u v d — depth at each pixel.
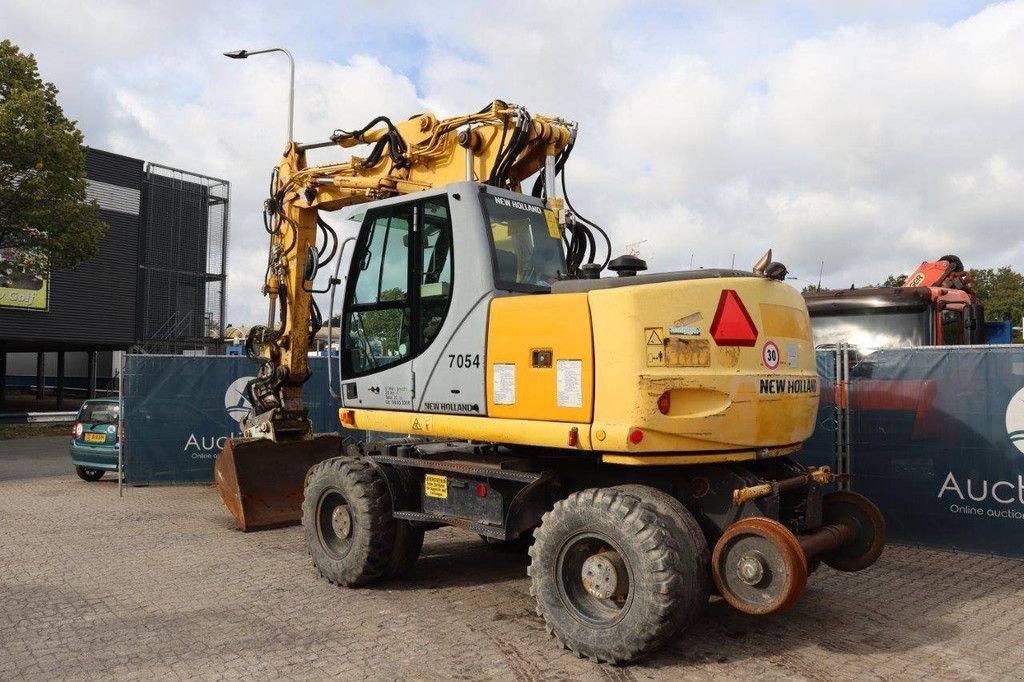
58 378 31.88
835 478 5.36
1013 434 7.04
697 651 4.73
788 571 4.21
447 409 5.58
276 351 8.69
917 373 7.53
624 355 4.57
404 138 7.27
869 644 4.84
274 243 8.58
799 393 5.23
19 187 19.34
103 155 29.73
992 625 5.20
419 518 5.82
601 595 4.55
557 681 4.28
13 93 18.95
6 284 26.42
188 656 4.62
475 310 5.43
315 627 5.17
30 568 6.68
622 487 4.82
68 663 4.50
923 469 7.46
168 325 33.31
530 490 5.28
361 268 6.45
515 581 6.35
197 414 11.17
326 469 6.32
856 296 10.62
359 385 6.37
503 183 6.43
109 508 9.55
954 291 10.98
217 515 9.10
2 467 14.21
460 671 4.41
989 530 7.12
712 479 4.95
